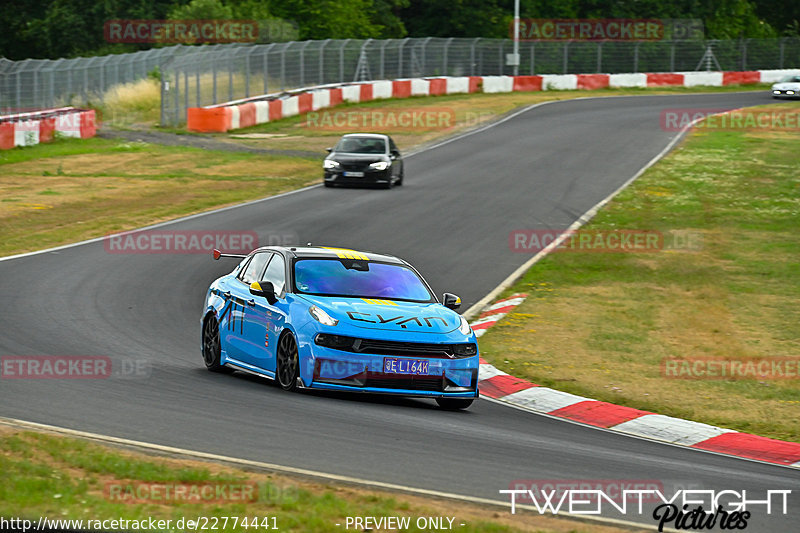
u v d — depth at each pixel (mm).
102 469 25719
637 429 39594
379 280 43188
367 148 117625
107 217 92375
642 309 64625
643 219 99500
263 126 181125
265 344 41406
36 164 131750
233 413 34438
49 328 50062
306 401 37844
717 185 121125
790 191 117875
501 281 71875
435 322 40188
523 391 44875
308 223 90812
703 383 47844
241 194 109500
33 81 186000
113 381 39031
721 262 81500
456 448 32000
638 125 181625
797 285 73875
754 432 40688
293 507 23484
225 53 193250
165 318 55875
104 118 190500
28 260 70625
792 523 26734
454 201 107312
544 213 101688
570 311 63125
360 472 27812
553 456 32406
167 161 137125
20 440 27922
